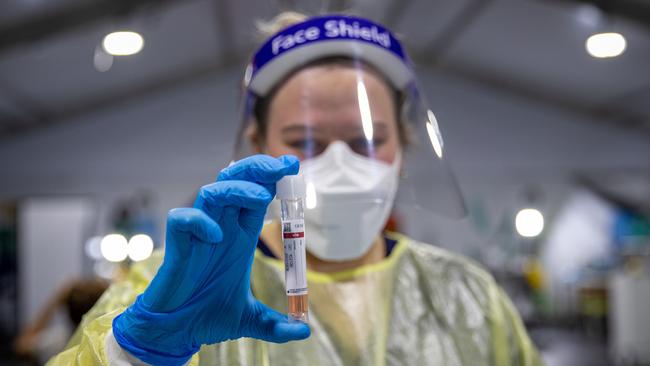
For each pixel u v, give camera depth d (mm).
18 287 7441
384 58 987
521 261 8156
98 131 8305
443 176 1031
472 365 944
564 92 8258
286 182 723
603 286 7586
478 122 8672
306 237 927
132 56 6832
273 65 955
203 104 8422
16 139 8211
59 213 7812
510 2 6082
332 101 925
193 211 630
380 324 938
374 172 919
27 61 6020
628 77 7195
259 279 943
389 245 1053
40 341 2848
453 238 8211
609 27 5785
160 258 928
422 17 6938
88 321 830
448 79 8703
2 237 7605
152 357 684
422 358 933
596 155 8664
